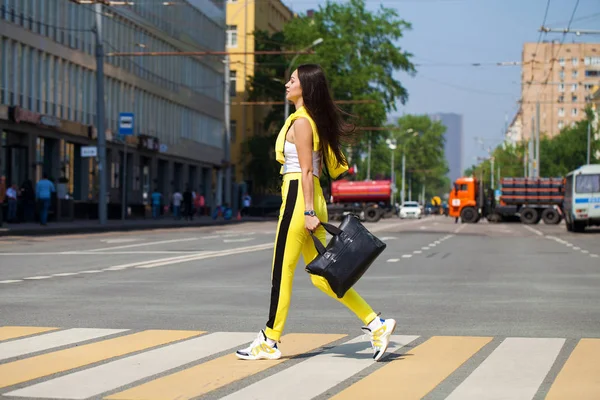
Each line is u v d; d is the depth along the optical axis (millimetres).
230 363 8453
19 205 49812
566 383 7582
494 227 65312
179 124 83000
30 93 52812
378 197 84500
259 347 8672
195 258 24625
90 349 9203
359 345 9531
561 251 30672
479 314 12633
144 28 72750
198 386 7395
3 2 48875
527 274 20219
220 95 97500
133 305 13477
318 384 7500
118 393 7133
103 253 26703
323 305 13602
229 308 13133
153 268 21062
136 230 48625
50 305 13414
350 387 7383
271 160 101500
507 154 168000
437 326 11297
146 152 72938
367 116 93312
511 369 8195
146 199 74250
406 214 113688
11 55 50281
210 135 93688
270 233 44906
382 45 97125
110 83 66062
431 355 8945
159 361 8539
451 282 18016
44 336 10086
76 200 59844
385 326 8578
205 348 9305
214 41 94688
